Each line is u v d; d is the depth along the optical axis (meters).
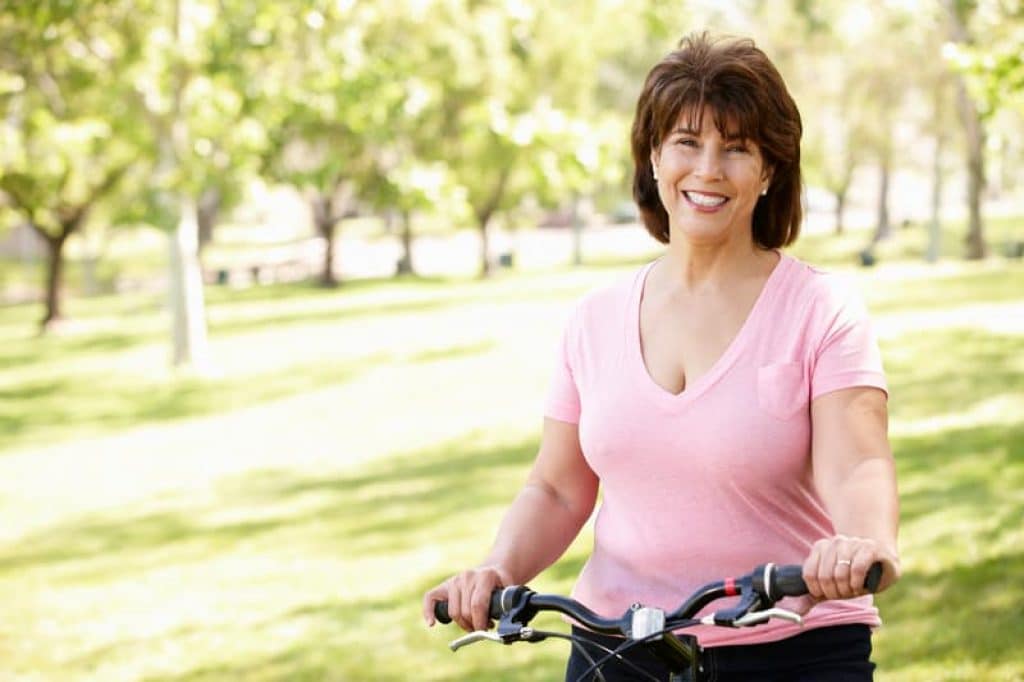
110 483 20.95
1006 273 39.84
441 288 53.78
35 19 17.47
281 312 46.78
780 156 3.50
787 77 54.78
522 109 44.00
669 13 22.67
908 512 12.07
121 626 11.87
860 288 37.78
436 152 42.28
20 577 14.41
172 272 32.78
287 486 19.20
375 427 24.03
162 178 26.44
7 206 43.06
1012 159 46.38
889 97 53.31
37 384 33.31
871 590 2.85
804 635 3.46
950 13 27.00
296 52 25.75
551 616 10.45
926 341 25.36
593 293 3.73
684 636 3.26
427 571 12.99
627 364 3.55
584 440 3.59
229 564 14.22
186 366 32.72
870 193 94.94
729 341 3.47
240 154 26.23
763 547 3.44
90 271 61.47
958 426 16.61
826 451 3.34
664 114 3.49
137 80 26.77
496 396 26.12
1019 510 11.68
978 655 8.04
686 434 3.42
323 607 11.88
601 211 65.00
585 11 45.69
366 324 40.84
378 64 25.59
